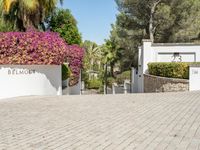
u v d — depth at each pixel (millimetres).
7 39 17828
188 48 26453
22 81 18109
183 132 8703
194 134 8445
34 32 18969
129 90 38875
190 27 40906
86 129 9250
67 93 25062
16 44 18078
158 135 8398
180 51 26625
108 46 54281
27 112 12375
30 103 14938
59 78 21219
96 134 8602
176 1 39812
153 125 9711
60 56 20109
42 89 19438
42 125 9914
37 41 18688
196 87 20922
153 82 25078
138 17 42406
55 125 9898
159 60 27234
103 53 55750
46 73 19844
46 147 7340
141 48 29891
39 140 8023
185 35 40688
